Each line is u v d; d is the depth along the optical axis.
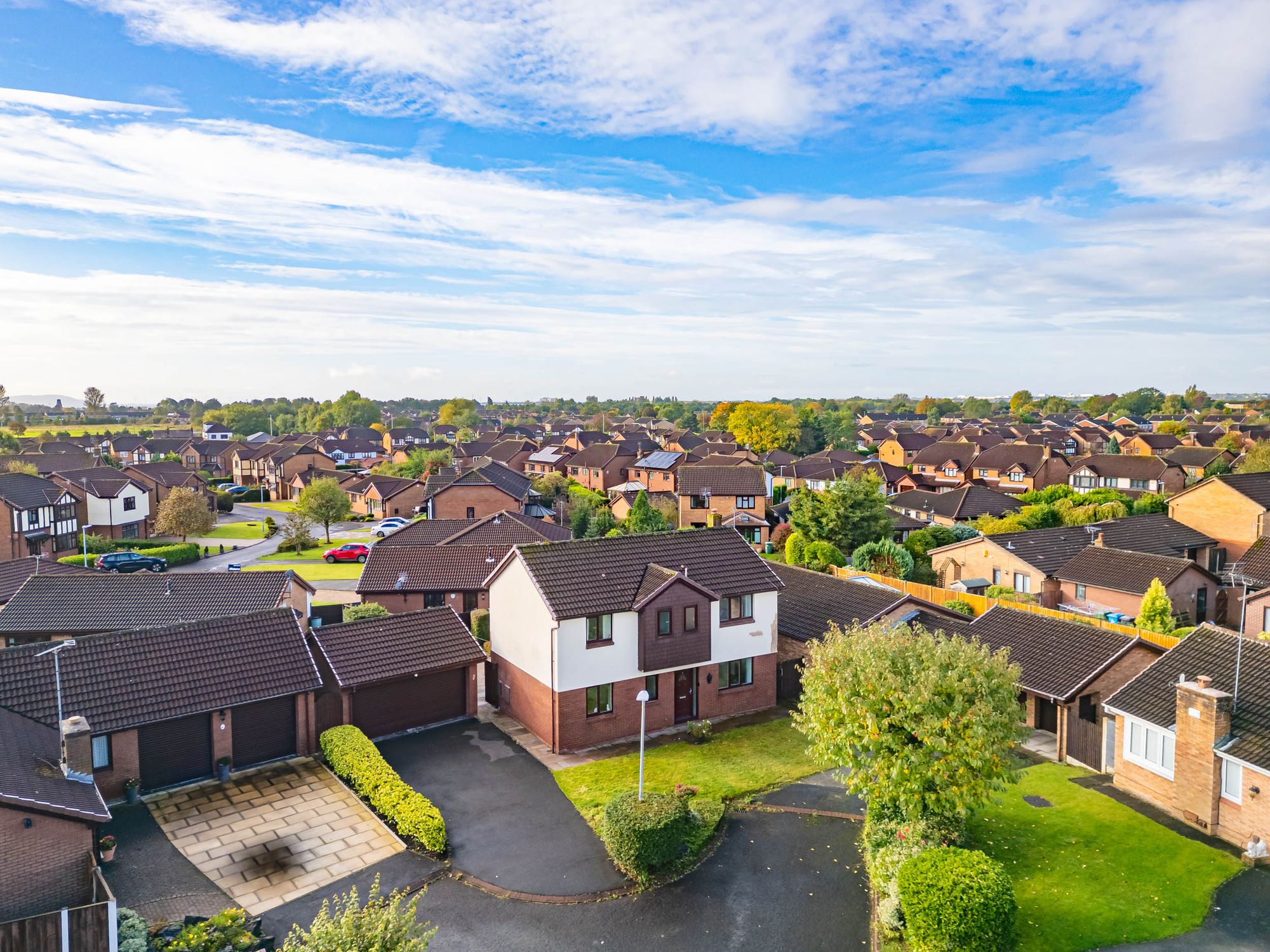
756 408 160.00
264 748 30.00
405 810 24.62
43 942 16.73
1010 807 26.02
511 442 151.50
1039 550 54.44
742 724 34.25
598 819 25.84
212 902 21.31
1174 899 20.77
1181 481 91.81
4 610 40.94
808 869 23.14
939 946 18.00
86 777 21.97
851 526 64.50
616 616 32.03
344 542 83.75
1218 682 25.78
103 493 82.69
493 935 20.06
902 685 22.16
